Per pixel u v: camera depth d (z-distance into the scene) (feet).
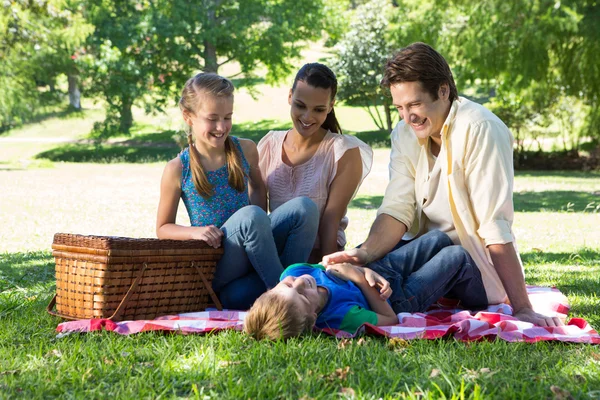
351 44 99.76
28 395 8.02
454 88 12.80
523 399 7.88
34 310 12.92
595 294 15.16
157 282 12.13
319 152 14.58
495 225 12.41
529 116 73.72
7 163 80.38
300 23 103.96
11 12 79.97
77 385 8.39
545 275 18.11
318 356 9.47
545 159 74.28
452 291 13.19
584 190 51.08
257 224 12.57
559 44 63.57
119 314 11.69
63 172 70.38
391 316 11.81
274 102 128.26
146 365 9.13
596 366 9.11
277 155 14.85
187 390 8.28
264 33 101.71
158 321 11.48
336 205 14.40
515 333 10.69
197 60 99.25
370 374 8.64
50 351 9.75
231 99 13.10
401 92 12.62
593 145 74.54
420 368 8.99
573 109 73.56
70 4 91.35
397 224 13.61
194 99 13.00
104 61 92.02
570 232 29.12
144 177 65.36
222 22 99.76
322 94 13.82
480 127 12.50
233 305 13.15
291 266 12.11
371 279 11.85
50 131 116.26
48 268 19.54
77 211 37.88
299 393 8.01
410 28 69.56
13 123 104.58
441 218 13.47
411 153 13.74
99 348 10.03
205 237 12.69
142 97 99.04
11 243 26.02
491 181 12.45
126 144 106.01
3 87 85.15
